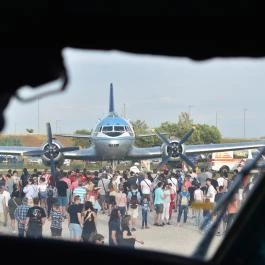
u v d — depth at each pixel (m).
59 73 2.76
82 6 2.56
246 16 2.63
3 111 2.89
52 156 49.16
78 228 19.41
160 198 26.94
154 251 3.68
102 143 51.28
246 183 3.67
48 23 2.60
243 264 3.58
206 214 3.94
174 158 50.06
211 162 49.25
